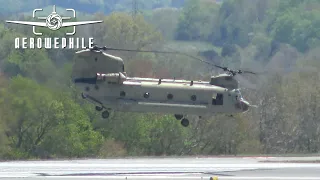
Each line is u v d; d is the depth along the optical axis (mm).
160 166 129750
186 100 123062
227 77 125312
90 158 166000
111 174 115375
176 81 124438
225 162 142875
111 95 121688
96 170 121375
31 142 173125
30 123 171000
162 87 122625
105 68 122125
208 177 112250
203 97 123625
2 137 169375
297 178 113375
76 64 122000
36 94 169125
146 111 122500
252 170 123500
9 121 168625
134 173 117250
